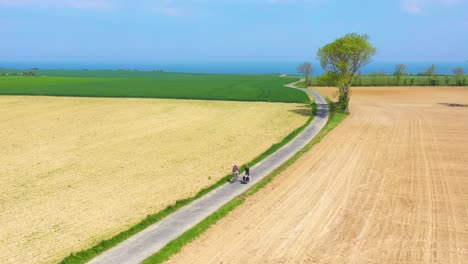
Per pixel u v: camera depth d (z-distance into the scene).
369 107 78.69
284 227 25.69
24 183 33.81
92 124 59.19
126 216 27.28
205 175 36.06
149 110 72.69
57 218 26.89
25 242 23.62
